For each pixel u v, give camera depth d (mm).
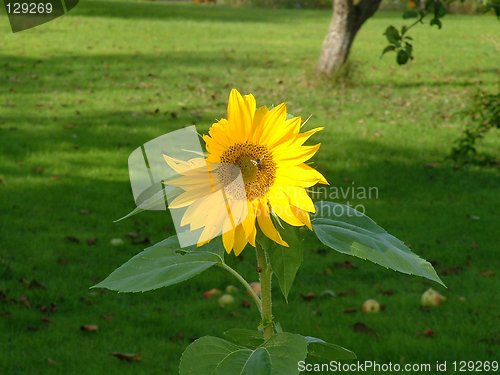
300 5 40219
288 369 1770
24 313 5961
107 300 6344
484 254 7508
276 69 19250
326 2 40062
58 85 16062
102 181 9672
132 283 1957
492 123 10430
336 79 17016
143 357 5258
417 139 12227
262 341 2072
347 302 6277
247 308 6164
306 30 29016
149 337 5633
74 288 6520
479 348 5348
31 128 12227
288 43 24844
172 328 5766
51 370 5020
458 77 18844
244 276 6914
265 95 15844
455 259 7348
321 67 17219
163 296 6512
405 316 5992
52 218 8305
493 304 6246
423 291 6609
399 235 7988
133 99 14891
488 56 22641
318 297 6410
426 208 8977
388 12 37438
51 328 5738
